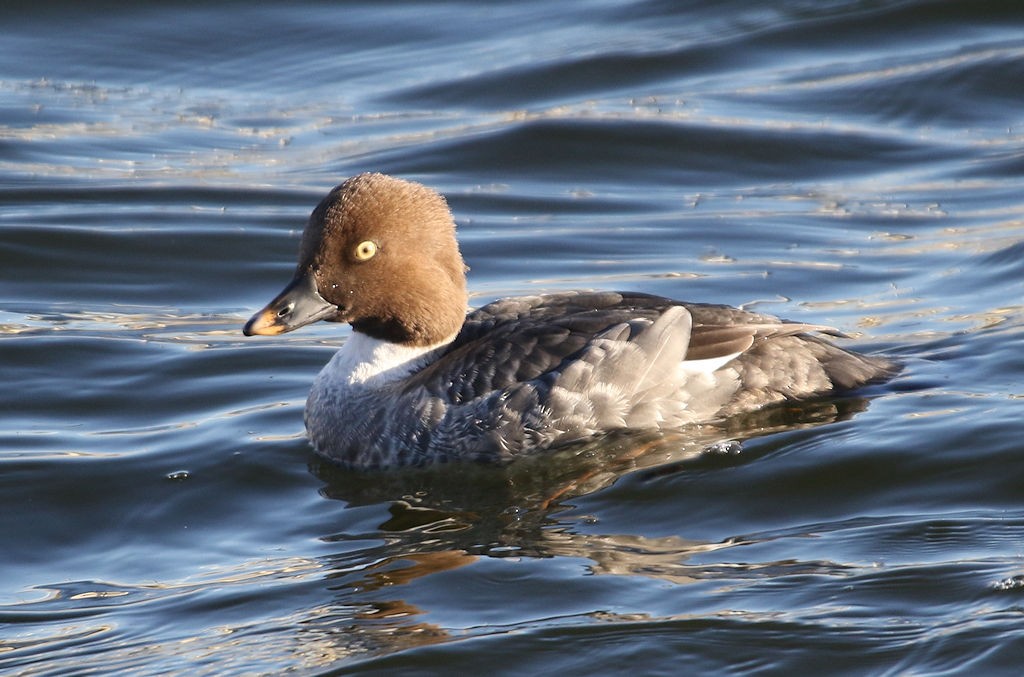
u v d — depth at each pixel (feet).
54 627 30.14
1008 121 65.57
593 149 64.64
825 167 62.49
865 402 38.81
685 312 38.04
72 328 48.75
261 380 44.60
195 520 35.53
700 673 27.04
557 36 76.59
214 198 61.16
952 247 53.26
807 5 77.05
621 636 28.22
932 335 44.47
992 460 35.19
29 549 34.22
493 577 31.07
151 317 50.52
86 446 39.78
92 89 72.59
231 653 28.48
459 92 70.85
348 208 37.96
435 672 27.37
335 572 31.94
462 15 79.82
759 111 67.15
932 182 60.13
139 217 59.06
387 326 39.14
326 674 27.48
